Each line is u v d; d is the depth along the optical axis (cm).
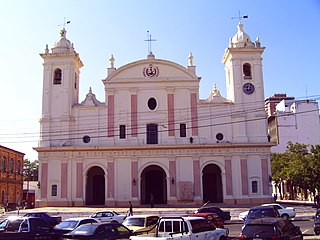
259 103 4819
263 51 4938
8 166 6228
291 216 3353
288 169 5916
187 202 4566
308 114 7500
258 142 4666
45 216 2995
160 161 4666
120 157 4678
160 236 1683
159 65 4891
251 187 4606
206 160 4672
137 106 4825
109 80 4869
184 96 4838
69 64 4922
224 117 4791
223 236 1888
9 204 5738
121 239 1809
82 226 1814
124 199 4581
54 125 4797
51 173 4650
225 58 5212
